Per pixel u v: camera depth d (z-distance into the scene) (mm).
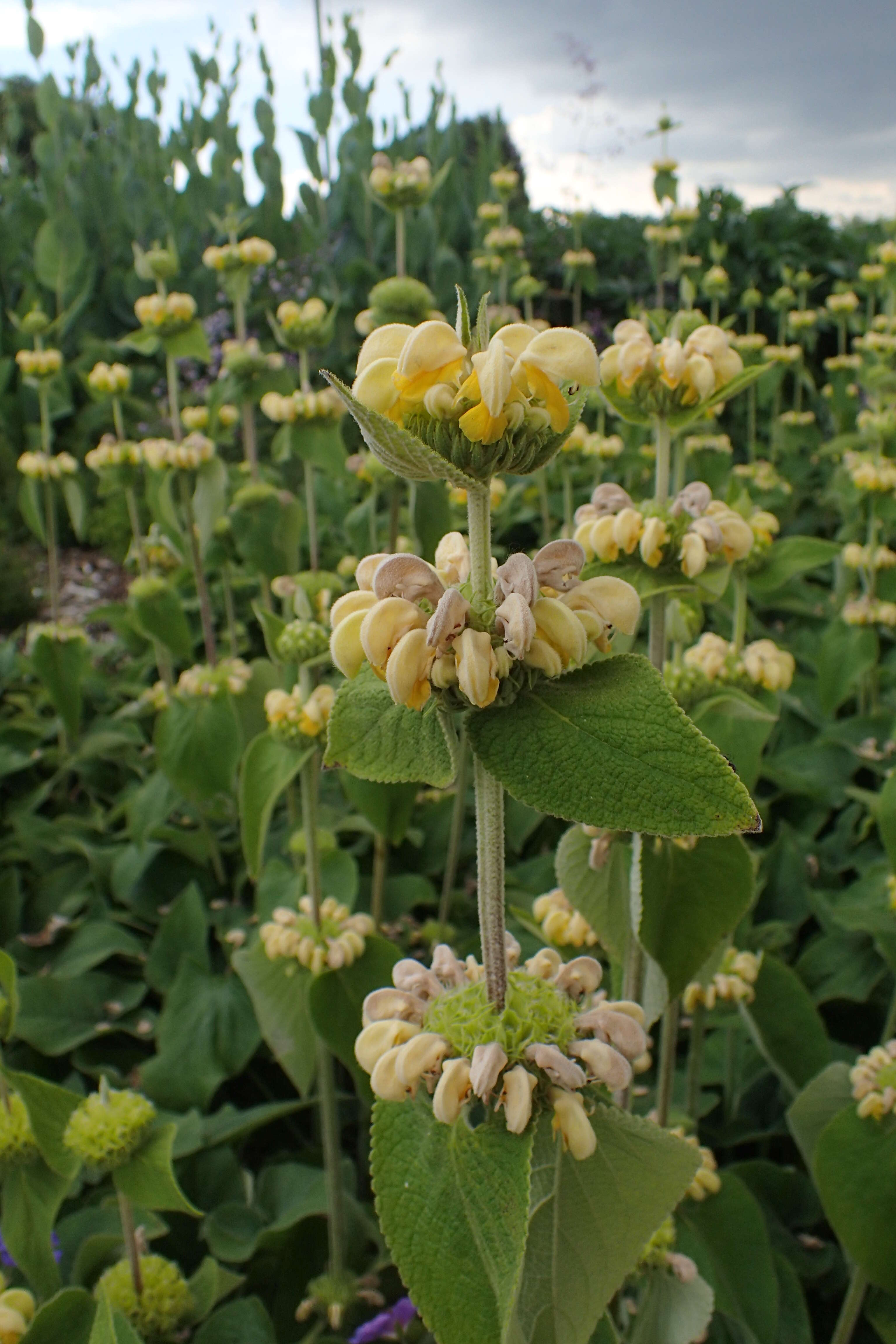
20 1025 799
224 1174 686
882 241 2676
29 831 1019
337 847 849
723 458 1475
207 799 925
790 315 1854
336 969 570
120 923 937
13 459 2105
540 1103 312
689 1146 333
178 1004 778
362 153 2609
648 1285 469
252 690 907
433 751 275
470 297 2580
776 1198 660
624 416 475
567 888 473
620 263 2846
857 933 804
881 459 1109
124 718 1225
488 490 283
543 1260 328
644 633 818
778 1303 537
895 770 606
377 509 1188
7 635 1733
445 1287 287
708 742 252
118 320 2689
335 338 2467
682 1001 595
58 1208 481
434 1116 307
